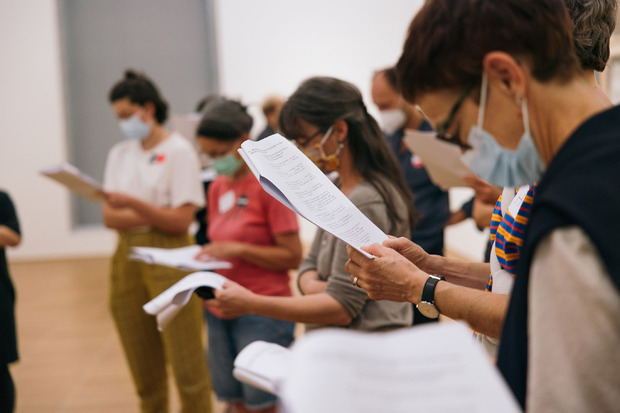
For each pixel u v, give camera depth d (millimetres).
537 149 774
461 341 554
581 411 623
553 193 675
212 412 2627
